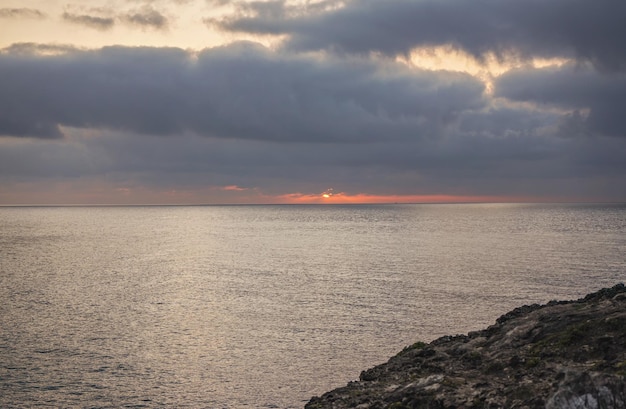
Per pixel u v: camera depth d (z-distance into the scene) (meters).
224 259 154.75
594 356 15.02
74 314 79.00
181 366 54.66
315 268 131.00
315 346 60.84
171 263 145.50
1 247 195.50
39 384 49.16
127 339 64.94
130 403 44.97
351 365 54.00
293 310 80.31
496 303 81.81
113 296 94.12
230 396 46.56
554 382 13.68
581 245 179.50
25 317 76.88
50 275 121.62
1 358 56.75
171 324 72.62
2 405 44.22
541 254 151.88
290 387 48.59
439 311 76.88
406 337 63.53
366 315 75.44
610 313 17.38
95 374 52.00
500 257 146.62
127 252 177.25
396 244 198.75
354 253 167.12
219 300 89.56
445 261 140.75
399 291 94.31
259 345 61.78
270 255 165.00
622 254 148.00
